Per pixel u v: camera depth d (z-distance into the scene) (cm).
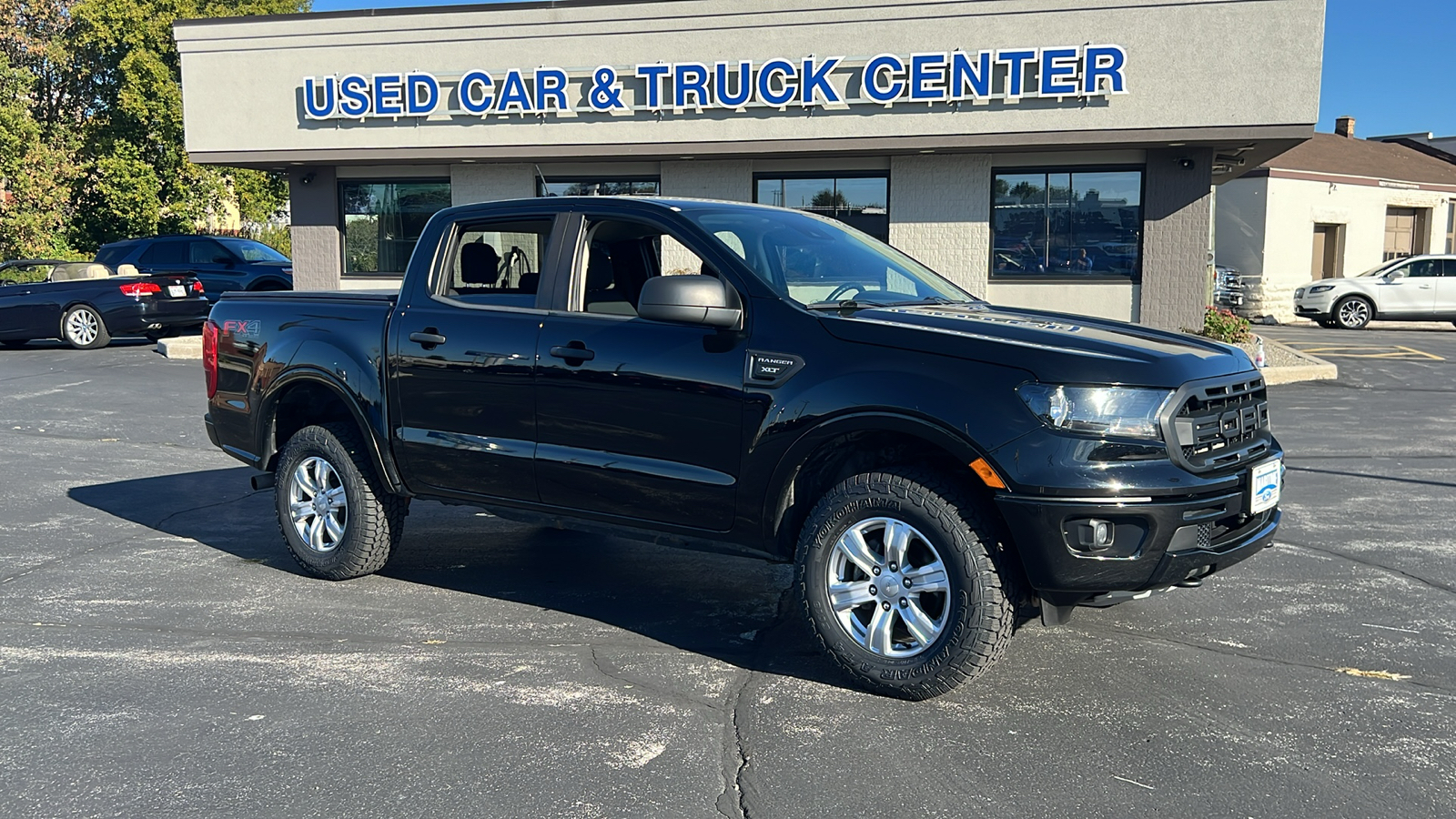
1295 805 336
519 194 1747
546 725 395
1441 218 3086
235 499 780
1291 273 2712
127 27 3531
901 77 1529
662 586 574
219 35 1738
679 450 464
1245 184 2661
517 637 491
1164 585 396
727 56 1592
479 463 521
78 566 605
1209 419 403
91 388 1337
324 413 620
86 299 1783
